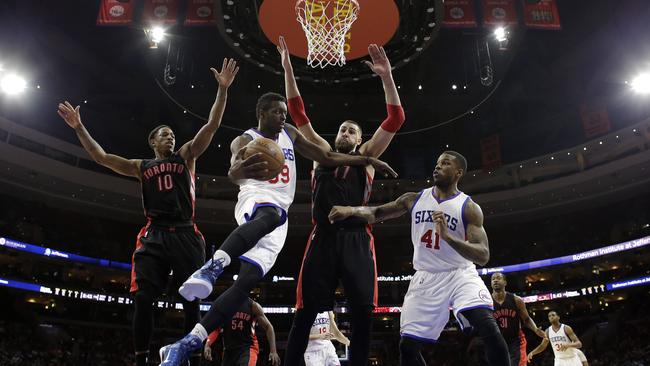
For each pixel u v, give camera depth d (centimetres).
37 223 3378
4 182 3169
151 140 546
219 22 1661
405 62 1809
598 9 2802
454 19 1916
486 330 506
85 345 3183
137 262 486
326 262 463
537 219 3959
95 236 3778
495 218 3897
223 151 3988
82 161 3481
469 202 557
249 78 2731
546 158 3659
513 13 1919
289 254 4169
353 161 463
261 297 3956
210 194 3953
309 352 914
